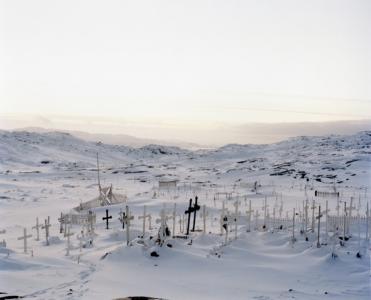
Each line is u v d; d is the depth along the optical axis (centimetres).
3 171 12225
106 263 2345
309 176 9206
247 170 11144
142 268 2284
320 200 5375
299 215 3700
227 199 5466
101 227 3653
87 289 1906
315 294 1909
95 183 9331
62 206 5294
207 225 3509
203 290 1962
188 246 2662
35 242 3016
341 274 2219
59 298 1764
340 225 3133
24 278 2028
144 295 1862
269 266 2359
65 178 10838
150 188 7944
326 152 14512
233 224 3441
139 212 4428
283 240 2836
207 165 16375
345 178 8688
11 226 3828
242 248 2692
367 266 2323
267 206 4122
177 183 8531
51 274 2127
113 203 5078
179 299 1817
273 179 9112
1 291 1827
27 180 9806
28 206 5259
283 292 1938
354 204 4966
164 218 2833
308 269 2298
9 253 2508
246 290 1969
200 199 5434
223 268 2309
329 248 2603
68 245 2655
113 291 1898
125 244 2673
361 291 1945
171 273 2219
